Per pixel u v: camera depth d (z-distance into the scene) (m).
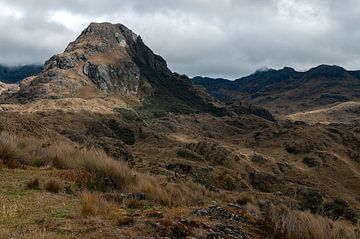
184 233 7.23
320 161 147.75
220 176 74.56
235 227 8.38
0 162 13.60
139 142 185.88
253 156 141.25
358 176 139.25
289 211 9.97
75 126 188.62
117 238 6.62
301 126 195.00
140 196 11.83
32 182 10.80
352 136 181.25
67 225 7.14
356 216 35.12
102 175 13.65
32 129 36.75
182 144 159.00
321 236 8.72
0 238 6.15
